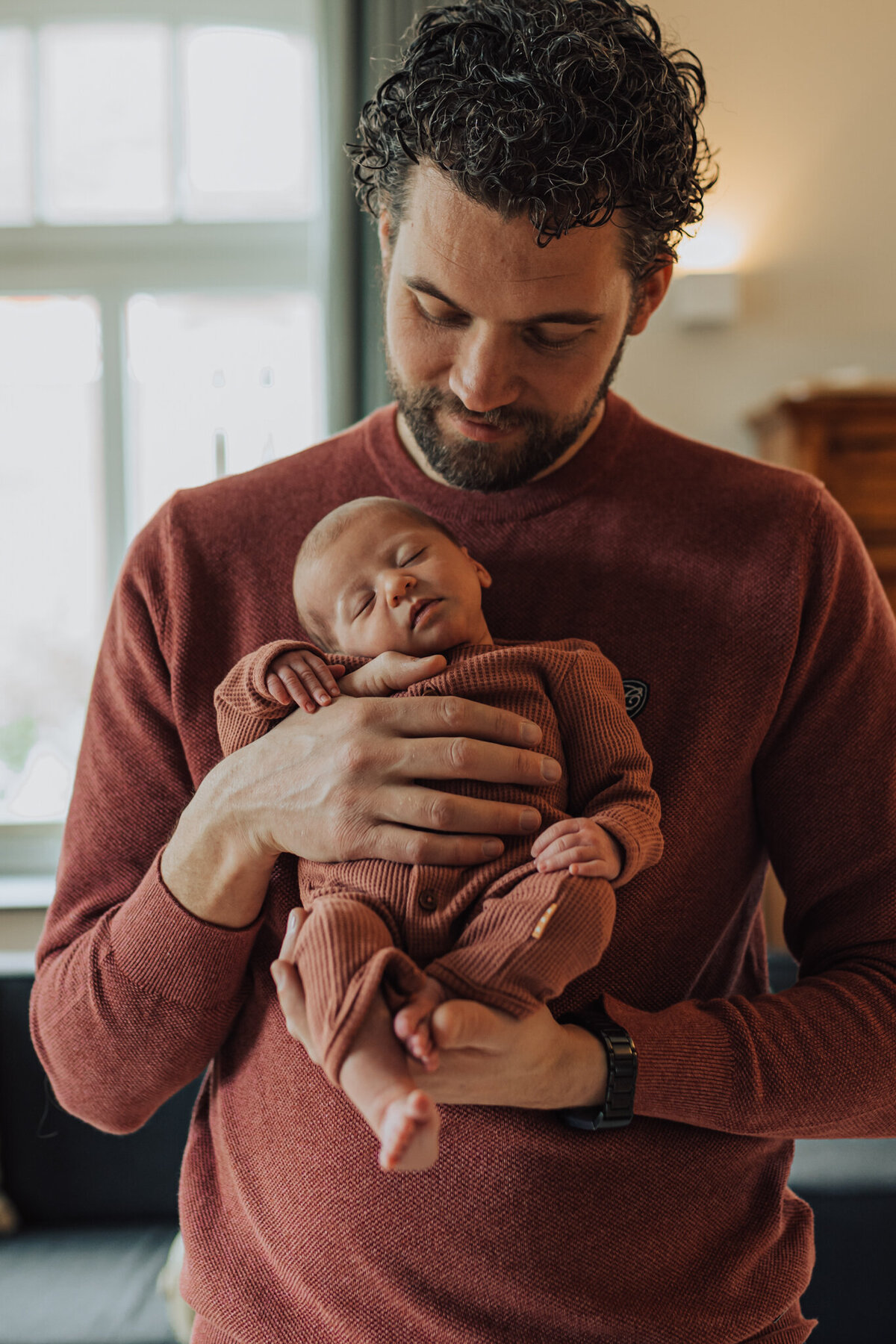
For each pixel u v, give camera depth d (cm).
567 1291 79
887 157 338
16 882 342
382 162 84
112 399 350
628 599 94
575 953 75
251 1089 89
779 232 342
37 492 349
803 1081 82
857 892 91
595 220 75
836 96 337
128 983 88
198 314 352
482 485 94
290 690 85
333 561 93
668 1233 82
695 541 94
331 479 103
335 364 312
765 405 315
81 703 351
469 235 76
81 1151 248
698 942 91
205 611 97
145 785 98
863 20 334
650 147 79
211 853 86
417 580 90
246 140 349
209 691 96
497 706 85
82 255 349
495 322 79
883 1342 214
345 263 310
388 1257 81
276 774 84
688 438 103
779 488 96
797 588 92
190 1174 94
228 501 101
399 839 79
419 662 86
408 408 89
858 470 291
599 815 80
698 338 346
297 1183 84
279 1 342
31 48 345
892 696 94
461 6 84
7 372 348
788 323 343
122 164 351
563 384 84
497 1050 71
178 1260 203
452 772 79
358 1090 68
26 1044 252
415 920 78
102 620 351
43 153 349
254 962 93
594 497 97
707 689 91
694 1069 80
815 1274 215
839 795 92
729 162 340
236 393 353
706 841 91
